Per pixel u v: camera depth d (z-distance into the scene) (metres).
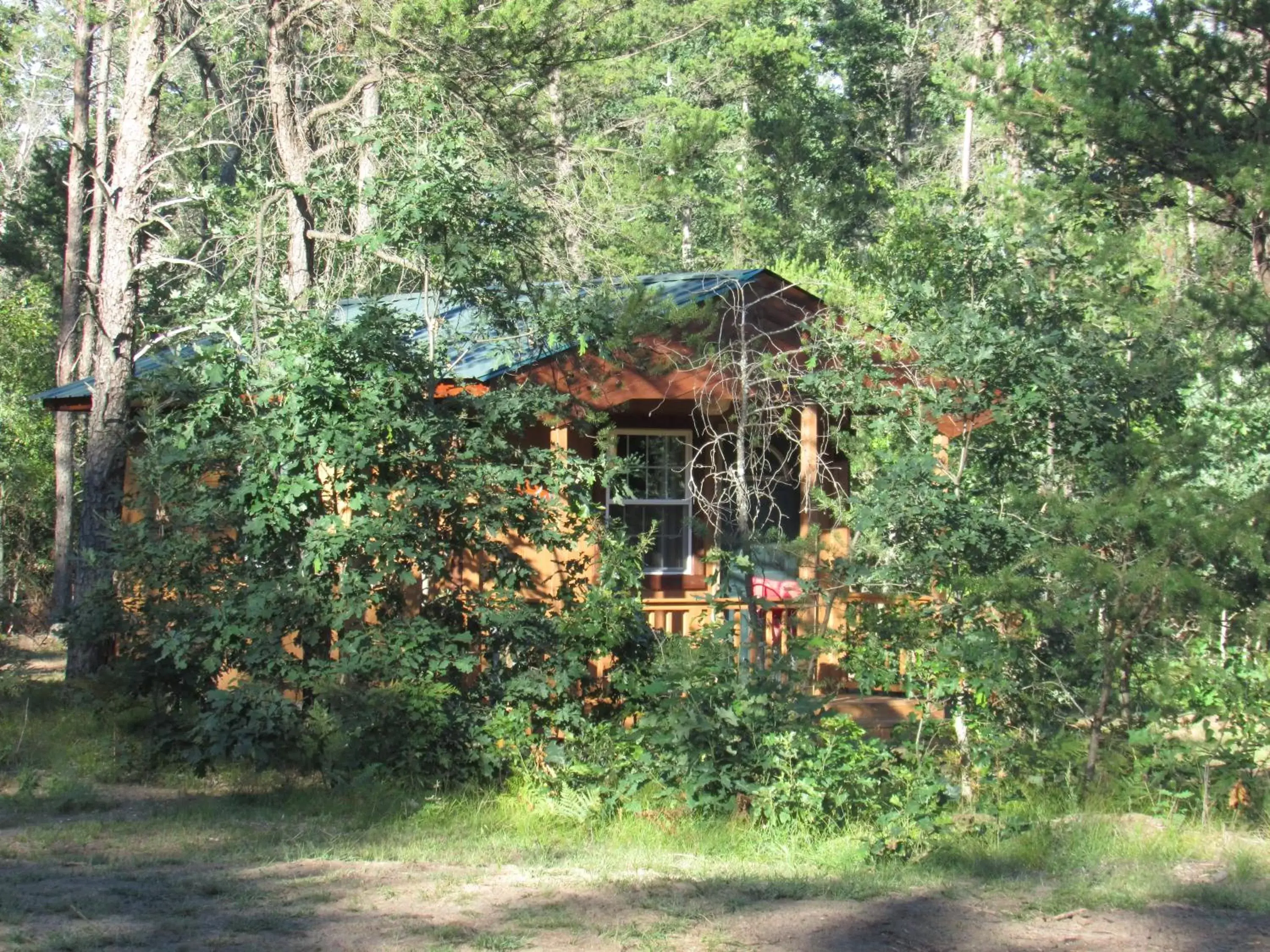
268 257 16.47
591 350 13.54
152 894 7.81
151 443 12.82
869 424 12.54
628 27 18.28
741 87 31.72
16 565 28.36
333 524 11.87
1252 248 15.51
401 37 15.75
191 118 23.34
